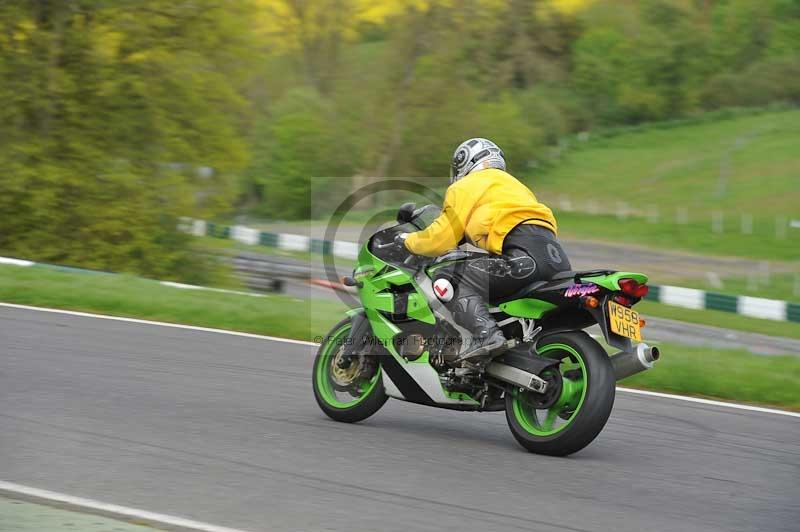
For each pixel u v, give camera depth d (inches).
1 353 323.6
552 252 236.5
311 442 233.3
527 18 1999.3
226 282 917.8
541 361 229.0
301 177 1574.8
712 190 1812.3
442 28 1611.7
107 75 970.1
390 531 171.0
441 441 241.8
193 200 997.8
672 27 2511.1
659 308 871.7
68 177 939.3
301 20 1754.4
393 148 1620.3
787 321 815.7
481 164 250.7
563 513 185.8
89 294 460.1
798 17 2593.5
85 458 209.9
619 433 260.4
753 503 198.7
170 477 198.8
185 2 977.5
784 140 2084.2
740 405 304.8
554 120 2177.7
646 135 2278.5
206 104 1019.9
